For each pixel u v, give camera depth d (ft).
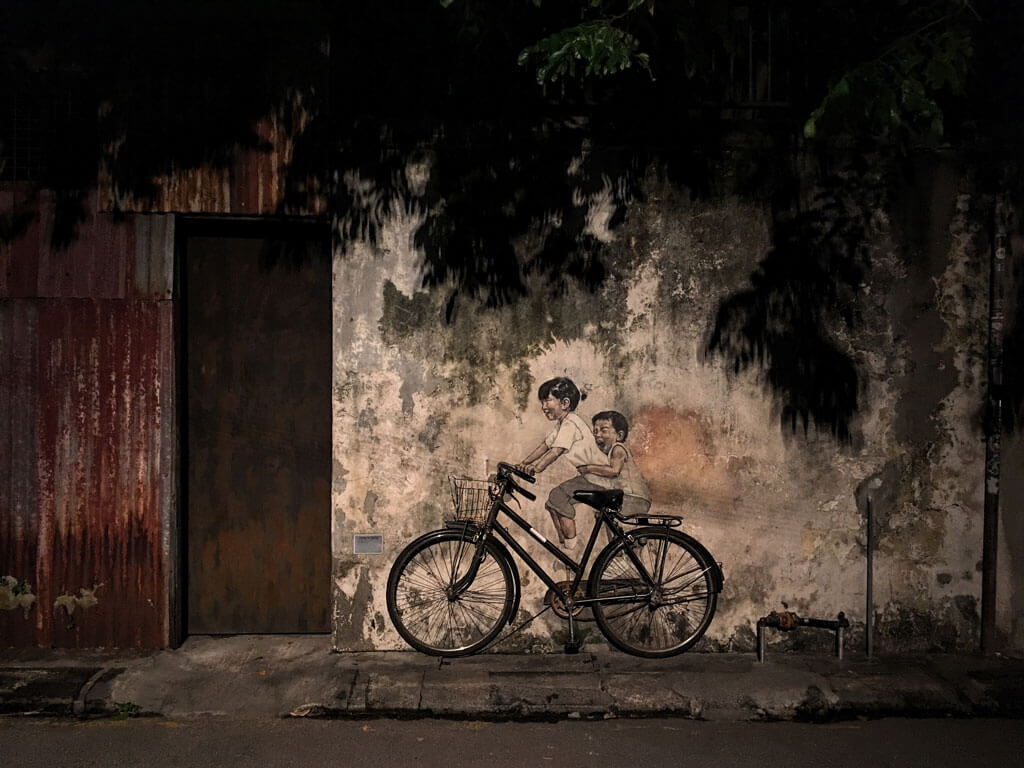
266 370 20.38
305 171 19.45
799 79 19.89
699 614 19.75
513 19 19.27
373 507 19.44
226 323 20.30
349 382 19.34
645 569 19.54
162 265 19.42
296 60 19.44
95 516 19.53
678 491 19.75
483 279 19.43
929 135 17.61
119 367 19.43
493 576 19.71
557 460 19.63
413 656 19.24
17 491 19.44
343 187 19.24
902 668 18.70
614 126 19.49
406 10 19.45
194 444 20.31
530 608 19.69
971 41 18.51
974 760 15.14
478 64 19.45
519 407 19.56
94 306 19.36
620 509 19.70
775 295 19.61
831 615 19.79
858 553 19.74
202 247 20.21
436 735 16.08
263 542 20.47
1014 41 19.40
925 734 16.25
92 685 17.30
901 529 19.72
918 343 19.65
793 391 19.67
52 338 19.35
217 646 19.85
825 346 19.66
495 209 19.39
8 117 19.27
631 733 16.25
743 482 19.72
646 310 19.57
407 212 19.30
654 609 19.44
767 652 19.61
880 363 19.66
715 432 19.70
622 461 19.67
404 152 19.27
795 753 15.39
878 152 19.52
